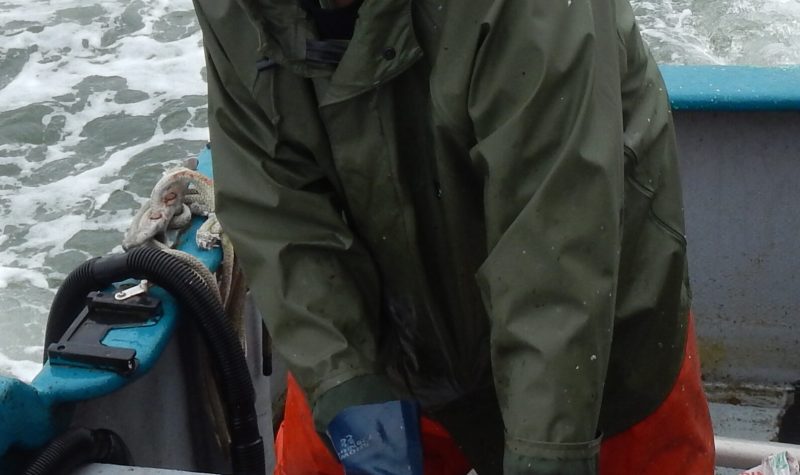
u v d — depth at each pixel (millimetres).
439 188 1742
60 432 1971
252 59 1714
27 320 5406
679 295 1829
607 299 1506
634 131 1769
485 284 1592
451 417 2072
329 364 1689
